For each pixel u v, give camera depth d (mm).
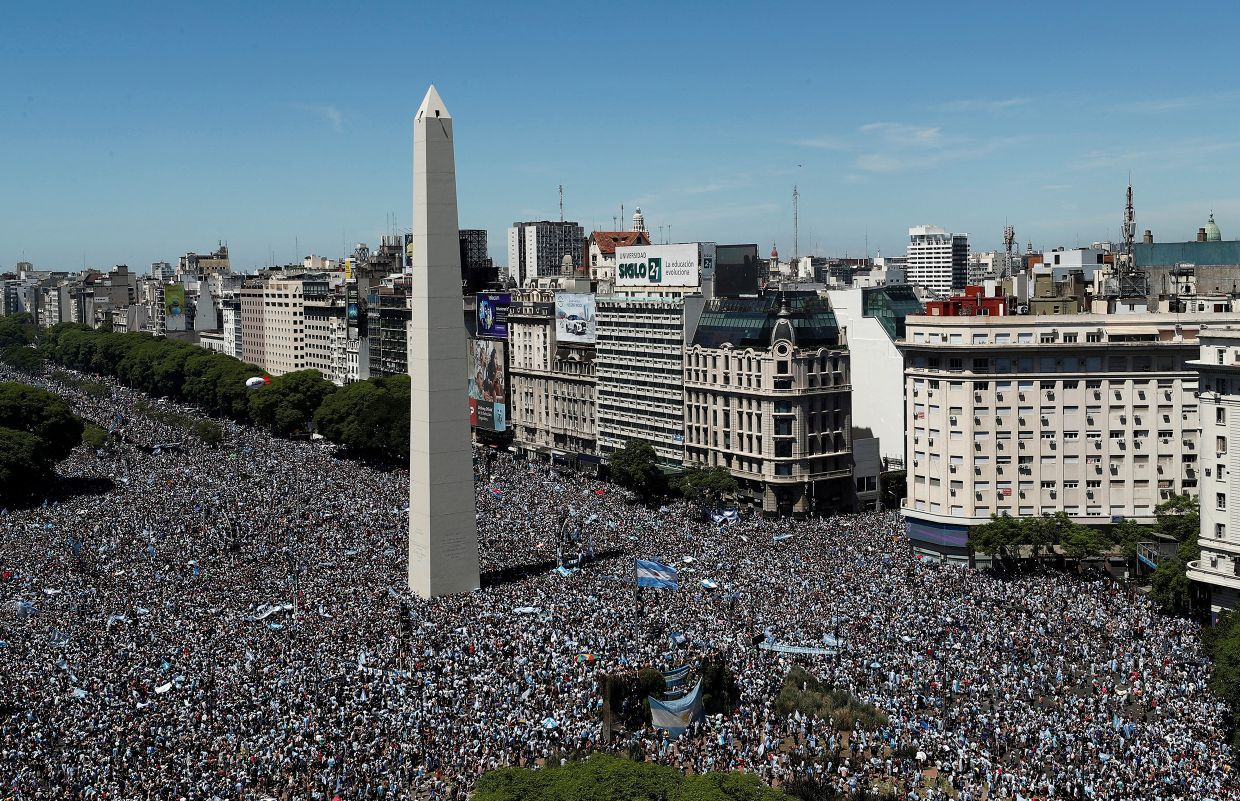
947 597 181375
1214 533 170625
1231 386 166875
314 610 176125
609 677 134250
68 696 137625
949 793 117250
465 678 143375
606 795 101938
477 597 187250
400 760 120375
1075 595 185375
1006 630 163750
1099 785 114062
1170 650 156500
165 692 138750
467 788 114125
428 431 197125
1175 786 113375
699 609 173750
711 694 139250
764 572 196875
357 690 139250
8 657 152625
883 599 179125
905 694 141000
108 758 119500
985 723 130750
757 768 122062
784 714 136750
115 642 158625
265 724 129625
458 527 198375
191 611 174875
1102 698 137875
